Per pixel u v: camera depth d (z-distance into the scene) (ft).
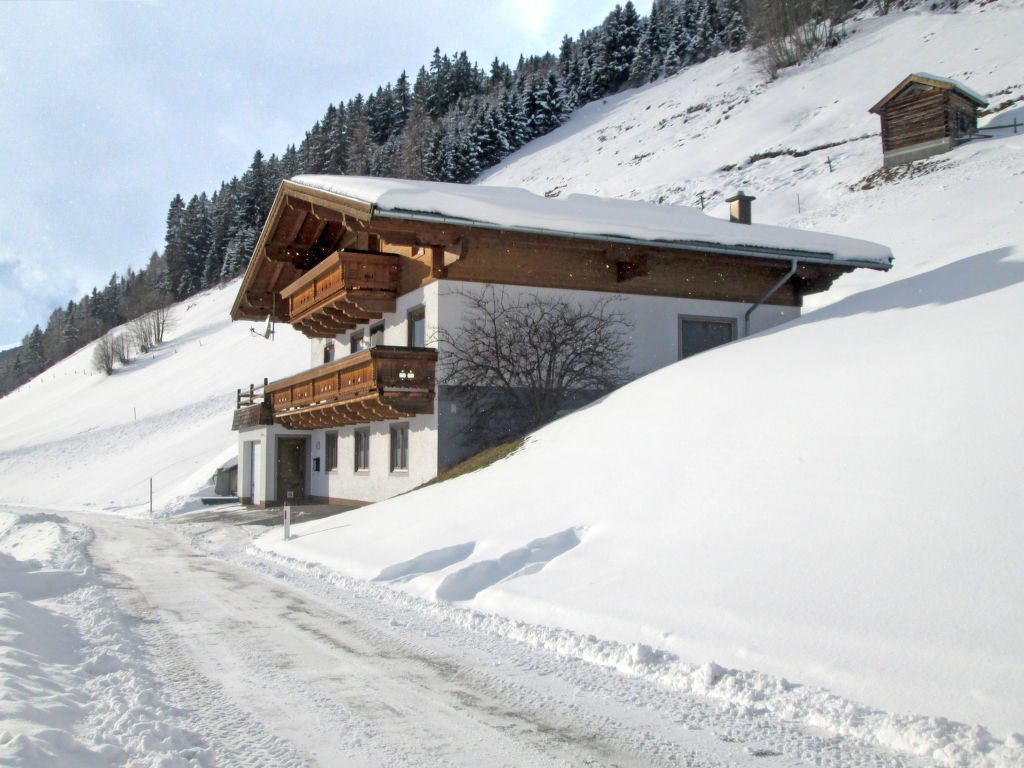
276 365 205.16
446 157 352.90
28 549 57.06
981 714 14.78
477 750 15.24
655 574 25.34
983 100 138.41
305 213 79.20
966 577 18.78
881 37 232.53
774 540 24.29
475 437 60.34
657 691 18.74
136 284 485.97
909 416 27.61
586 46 414.41
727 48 346.54
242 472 99.35
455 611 27.48
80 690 18.13
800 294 74.90
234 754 14.92
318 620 27.30
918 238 96.89
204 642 24.17
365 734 16.10
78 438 203.62
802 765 14.26
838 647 18.20
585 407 52.34
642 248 63.41
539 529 33.30
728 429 34.17
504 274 62.75
